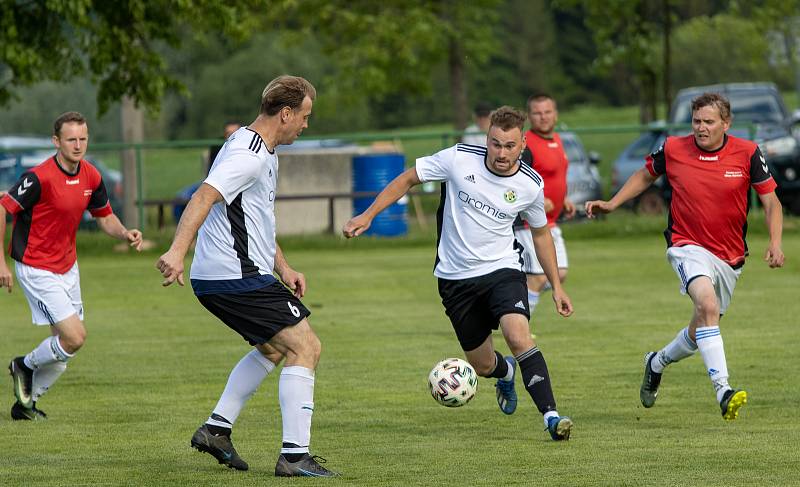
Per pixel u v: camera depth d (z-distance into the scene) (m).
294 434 17.98
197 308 40.81
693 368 27.62
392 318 37.44
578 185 66.31
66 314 23.08
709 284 22.02
